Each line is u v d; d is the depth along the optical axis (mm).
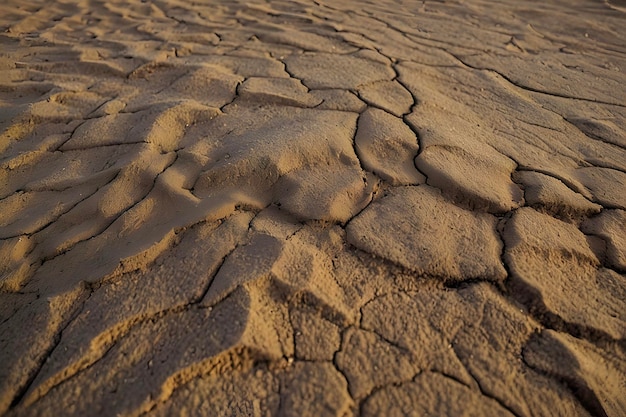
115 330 375
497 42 1071
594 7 1341
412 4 1325
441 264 443
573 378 366
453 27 1156
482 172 568
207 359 354
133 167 549
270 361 363
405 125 648
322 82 774
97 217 495
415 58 935
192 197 507
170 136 625
